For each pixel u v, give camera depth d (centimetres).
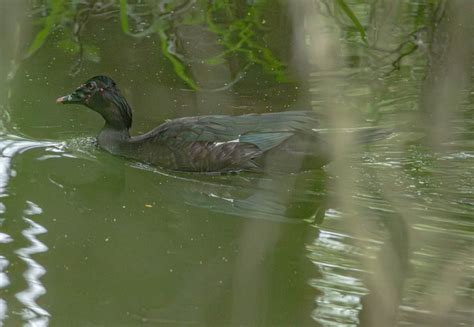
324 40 612
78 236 1080
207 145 1325
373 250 1011
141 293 938
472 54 1433
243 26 1633
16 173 1257
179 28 1661
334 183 1243
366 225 1072
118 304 912
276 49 1568
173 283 963
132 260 1018
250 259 968
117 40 1670
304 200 1192
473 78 1391
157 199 1222
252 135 1325
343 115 613
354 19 1022
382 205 1132
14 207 1149
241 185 1277
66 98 1383
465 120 1320
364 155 1275
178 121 1359
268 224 1109
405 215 1107
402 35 1642
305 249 1026
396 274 812
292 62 1534
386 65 1562
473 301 835
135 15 1758
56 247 1044
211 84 1526
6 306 900
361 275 952
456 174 1219
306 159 1277
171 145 1338
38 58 1606
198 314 891
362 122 1348
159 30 1675
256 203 1204
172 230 1113
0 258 1004
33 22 1666
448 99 729
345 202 771
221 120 1352
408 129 1340
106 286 953
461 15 1382
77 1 1745
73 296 927
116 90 1378
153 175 1316
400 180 1203
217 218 1152
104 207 1180
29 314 885
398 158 1266
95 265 1002
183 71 1549
